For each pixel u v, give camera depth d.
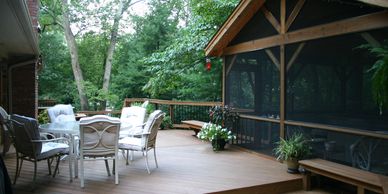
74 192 3.75
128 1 16.11
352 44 4.11
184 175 4.50
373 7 3.80
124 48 16.59
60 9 15.62
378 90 3.09
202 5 10.04
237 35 6.50
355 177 3.57
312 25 4.72
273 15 5.52
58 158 4.44
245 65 6.31
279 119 5.37
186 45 10.33
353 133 4.12
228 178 4.36
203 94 12.17
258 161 5.39
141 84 15.01
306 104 4.88
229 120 6.71
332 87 4.41
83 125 3.88
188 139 7.65
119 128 4.05
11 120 3.95
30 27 4.13
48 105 12.09
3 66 7.29
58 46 16.53
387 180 3.35
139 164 5.12
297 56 5.04
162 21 14.77
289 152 4.58
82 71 17.62
